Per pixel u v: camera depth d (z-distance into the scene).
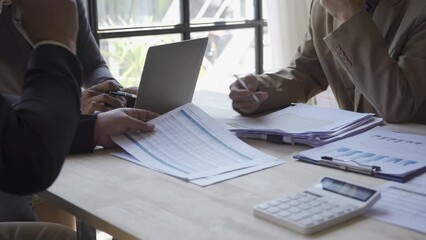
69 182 0.85
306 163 0.93
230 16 3.48
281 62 3.43
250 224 0.66
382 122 1.22
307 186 0.81
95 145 1.04
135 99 1.20
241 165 0.92
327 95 2.60
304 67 1.58
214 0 3.37
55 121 0.62
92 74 1.79
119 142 1.03
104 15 2.86
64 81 0.67
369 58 1.27
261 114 1.33
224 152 0.99
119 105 1.23
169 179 0.86
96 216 0.71
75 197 0.78
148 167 0.92
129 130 1.06
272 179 0.85
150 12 3.05
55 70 0.67
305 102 1.54
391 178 0.83
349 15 1.29
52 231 1.06
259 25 3.60
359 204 0.69
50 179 0.63
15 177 0.61
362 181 0.83
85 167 0.94
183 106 1.18
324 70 1.58
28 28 0.71
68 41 0.71
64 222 1.44
